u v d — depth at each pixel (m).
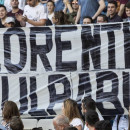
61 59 18.38
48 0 25.14
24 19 21.41
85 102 16.31
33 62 18.58
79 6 23.55
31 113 18.59
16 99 18.70
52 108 18.44
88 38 18.19
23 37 18.59
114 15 22.23
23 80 18.64
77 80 18.28
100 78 18.12
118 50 18.03
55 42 18.39
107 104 18.11
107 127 12.91
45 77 18.48
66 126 14.20
